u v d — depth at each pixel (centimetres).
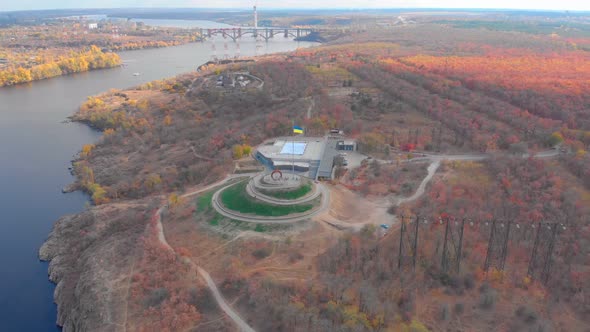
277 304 10844
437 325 10112
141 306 11806
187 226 15288
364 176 18162
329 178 18075
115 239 15250
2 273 14688
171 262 13212
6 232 17012
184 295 11738
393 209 15325
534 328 9762
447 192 16100
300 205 15538
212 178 19175
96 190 19300
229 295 11694
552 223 13262
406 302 10788
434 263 12112
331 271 12112
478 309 10538
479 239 13188
